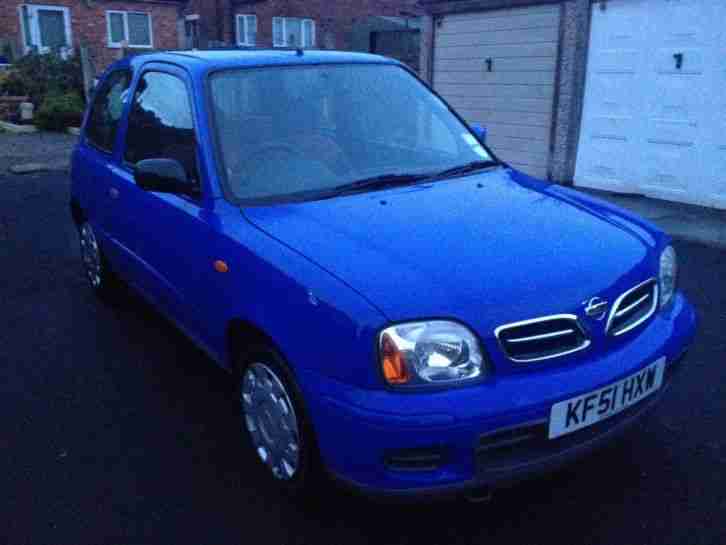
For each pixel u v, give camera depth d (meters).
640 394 2.62
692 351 4.23
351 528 2.73
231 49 4.15
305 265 2.60
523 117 10.11
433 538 2.66
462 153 3.87
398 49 16.48
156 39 23.91
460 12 10.65
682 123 8.21
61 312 5.08
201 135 3.36
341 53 4.11
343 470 2.42
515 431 2.34
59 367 4.19
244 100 3.54
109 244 4.61
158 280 3.84
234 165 3.29
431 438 2.25
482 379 2.33
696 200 8.25
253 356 2.92
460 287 2.41
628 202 8.51
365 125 3.70
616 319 2.60
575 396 2.39
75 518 2.83
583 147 9.38
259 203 3.18
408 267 2.52
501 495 2.89
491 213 3.04
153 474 3.11
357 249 2.66
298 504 2.85
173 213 3.47
